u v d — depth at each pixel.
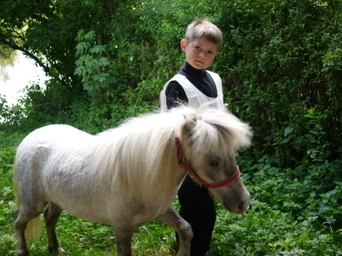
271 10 5.59
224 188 2.65
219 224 4.28
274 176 5.47
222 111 2.69
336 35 4.80
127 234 3.04
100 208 3.09
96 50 9.75
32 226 3.88
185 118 2.60
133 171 2.84
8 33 12.07
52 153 3.43
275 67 5.61
